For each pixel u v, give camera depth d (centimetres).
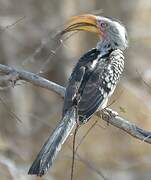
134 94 1792
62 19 1995
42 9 1980
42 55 1841
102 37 1183
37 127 1873
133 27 2066
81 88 1083
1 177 1507
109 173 1852
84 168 1791
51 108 2005
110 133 1900
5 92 1912
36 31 1936
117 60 1141
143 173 1873
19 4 1959
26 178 1536
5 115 1836
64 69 1956
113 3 2081
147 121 1850
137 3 2097
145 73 1780
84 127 1867
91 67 1109
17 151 1642
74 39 2016
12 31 1905
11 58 1938
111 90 1114
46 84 1108
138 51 2017
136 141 1917
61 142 1003
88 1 2064
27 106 1988
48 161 976
